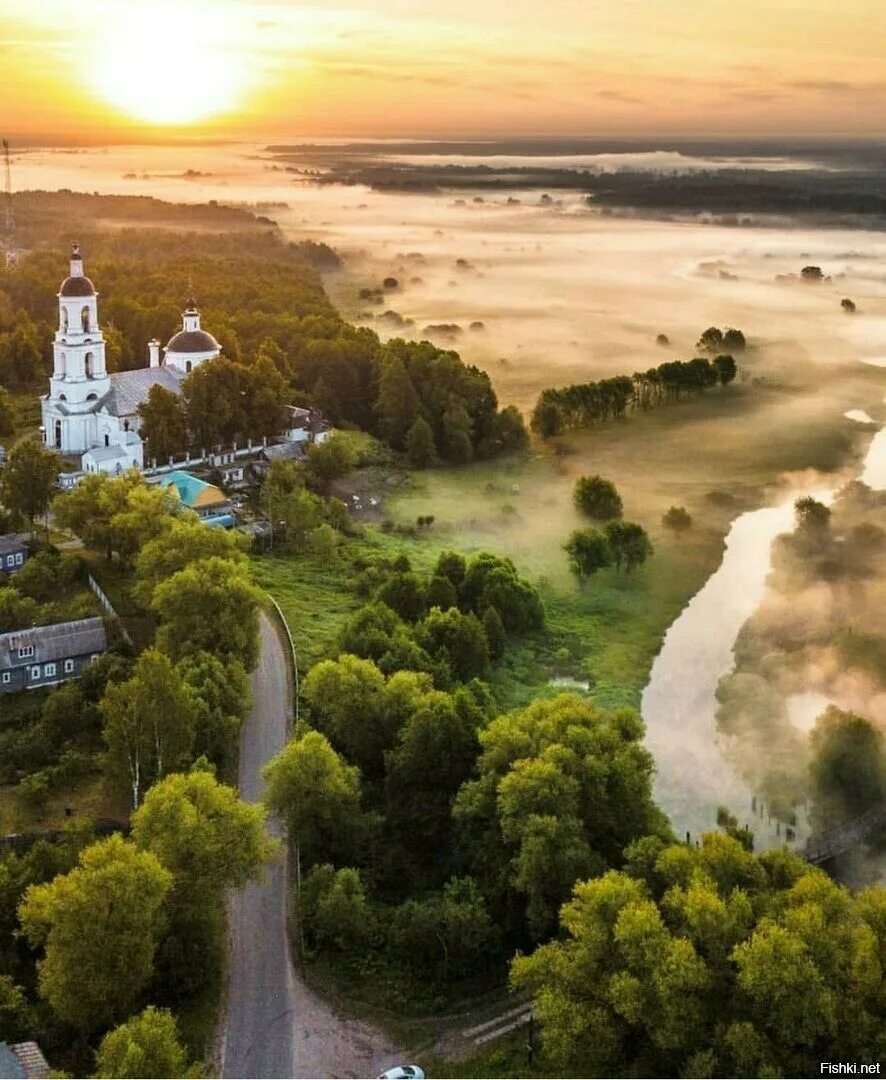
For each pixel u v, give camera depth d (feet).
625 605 590.55
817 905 271.28
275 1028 293.02
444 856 361.51
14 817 359.66
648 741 463.83
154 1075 247.70
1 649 425.69
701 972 260.42
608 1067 270.05
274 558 602.85
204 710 386.93
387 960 317.83
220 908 330.13
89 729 405.80
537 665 524.11
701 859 297.74
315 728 407.03
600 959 275.39
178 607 432.66
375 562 607.37
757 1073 248.52
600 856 322.55
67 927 272.72
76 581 522.88
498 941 320.09
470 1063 284.61
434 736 371.15
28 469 561.02
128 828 356.38
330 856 353.92
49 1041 278.26
